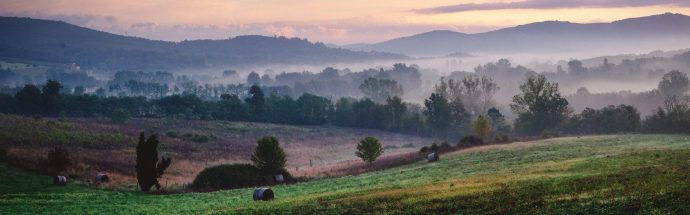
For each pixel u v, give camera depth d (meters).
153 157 54.84
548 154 63.19
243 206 37.66
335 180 58.62
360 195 38.19
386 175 58.59
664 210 25.86
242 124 153.75
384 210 31.23
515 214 27.67
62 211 40.34
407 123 166.50
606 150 62.72
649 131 115.94
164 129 128.50
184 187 57.38
